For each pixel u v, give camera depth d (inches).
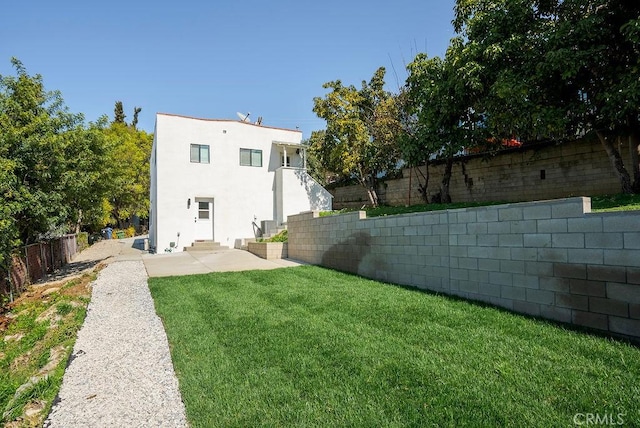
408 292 227.0
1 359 158.9
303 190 677.9
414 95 483.5
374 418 88.8
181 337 161.5
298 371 118.2
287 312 191.2
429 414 89.4
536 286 166.6
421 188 589.9
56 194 360.8
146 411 103.0
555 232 158.2
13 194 306.2
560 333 139.8
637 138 324.5
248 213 658.2
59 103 412.5
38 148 346.6
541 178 460.4
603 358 115.6
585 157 418.0
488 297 193.0
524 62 324.8
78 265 492.1
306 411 94.0
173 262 441.7
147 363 138.1
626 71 277.4
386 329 155.6
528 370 109.6
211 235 625.9
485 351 125.9
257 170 672.4
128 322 194.4
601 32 277.6
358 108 647.8
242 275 319.3
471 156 535.5
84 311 218.5
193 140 613.9
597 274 141.7
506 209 182.2
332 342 142.1
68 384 122.7
